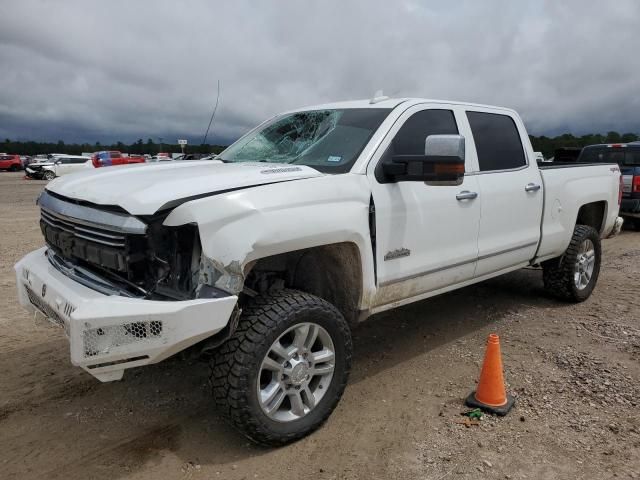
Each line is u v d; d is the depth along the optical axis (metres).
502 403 3.49
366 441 3.18
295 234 2.97
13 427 3.37
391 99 4.16
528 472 2.86
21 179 36.78
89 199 2.98
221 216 2.74
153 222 2.75
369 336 4.92
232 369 2.83
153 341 2.63
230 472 2.91
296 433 3.10
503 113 4.91
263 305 2.98
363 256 3.42
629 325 5.03
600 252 5.96
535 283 6.60
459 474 2.86
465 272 4.34
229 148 4.61
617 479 2.78
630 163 11.27
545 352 4.44
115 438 3.26
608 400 3.60
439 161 3.28
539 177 5.04
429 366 4.25
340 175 3.38
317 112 4.38
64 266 3.31
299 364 3.07
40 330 5.00
